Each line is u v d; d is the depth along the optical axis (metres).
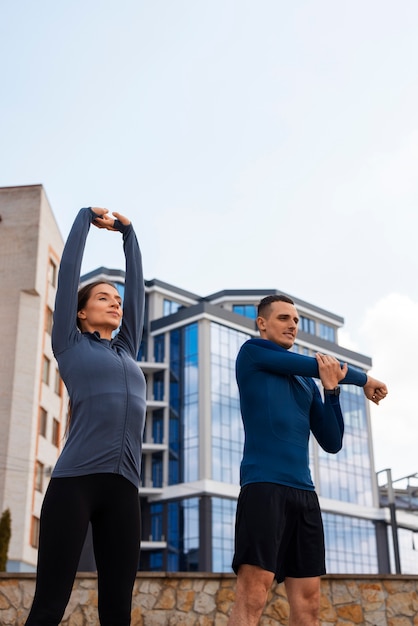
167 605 7.82
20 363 36.16
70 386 3.42
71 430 3.33
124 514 3.23
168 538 53.28
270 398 3.89
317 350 63.19
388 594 7.82
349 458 62.91
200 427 54.88
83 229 3.80
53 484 3.18
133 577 3.21
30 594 7.65
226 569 51.62
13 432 34.97
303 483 3.81
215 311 58.66
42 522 3.13
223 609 7.82
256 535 3.65
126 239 4.16
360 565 59.94
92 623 7.59
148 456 56.72
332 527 59.44
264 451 3.81
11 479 34.22
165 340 59.91
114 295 3.80
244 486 3.81
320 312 67.94
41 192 38.69
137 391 3.47
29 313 37.25
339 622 7.73
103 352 3.52
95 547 3.26
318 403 4.15
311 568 3.79
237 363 4.08
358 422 65.12
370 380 4.06
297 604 3.79
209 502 52.62
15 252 37.72
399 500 54.84
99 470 3.20
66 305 3.55
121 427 3.32
